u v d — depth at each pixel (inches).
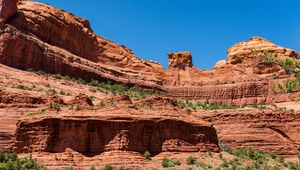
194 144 1736.0
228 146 2893.7
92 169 1491.1
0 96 2278.5
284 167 2484.0
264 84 4343.0
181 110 1836.9
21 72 2935.5
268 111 3186.5
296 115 3147.1
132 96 3378.4
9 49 2972.4
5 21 3280.0
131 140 1612.9
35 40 3373.5
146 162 1577.3
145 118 1673.2
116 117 1632.6
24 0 3976.4
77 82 3341.5
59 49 3683.6
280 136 3070.9
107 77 3858.3
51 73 3292.3
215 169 1652.3
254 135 3048.7
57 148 1574.8
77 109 1700.3
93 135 1606.8
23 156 1557.6
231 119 3166.8
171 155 1652.3
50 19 3779.5
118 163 1528.1
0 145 1964.8
